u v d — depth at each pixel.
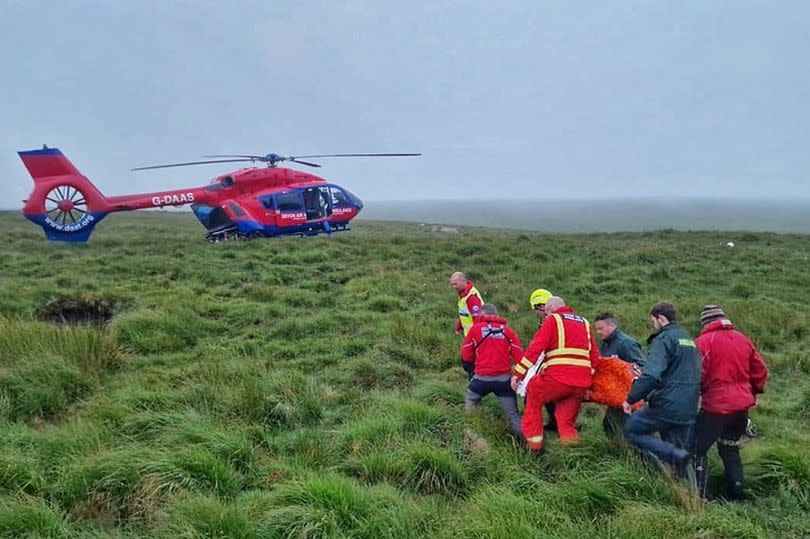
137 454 4.84
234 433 5.42
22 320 8.88
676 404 5.05
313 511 4.12
